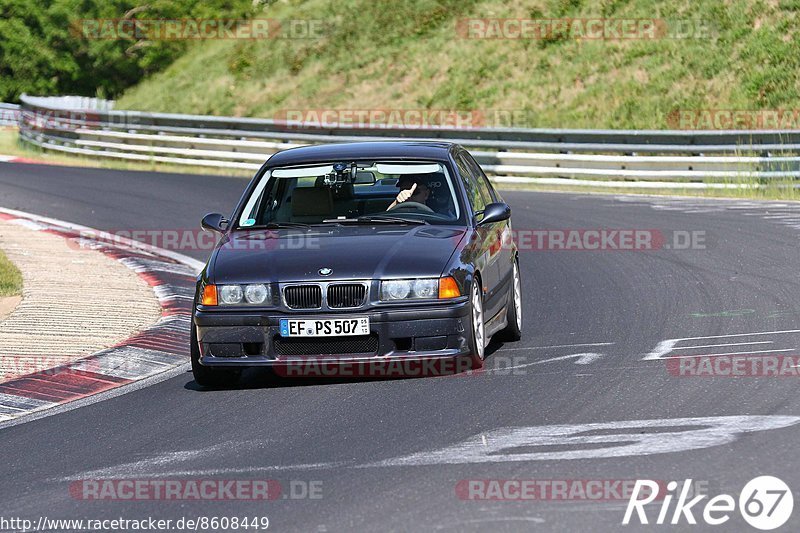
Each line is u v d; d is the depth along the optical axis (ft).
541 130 241.96
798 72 291.17
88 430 72.18
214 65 426.51
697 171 218.38
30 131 333.62
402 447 62.85
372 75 375.86
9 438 71.41
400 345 79.36
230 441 66.90
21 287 123.85
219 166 276.82
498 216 88.48
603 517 49.65
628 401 70.95
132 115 297.74
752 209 181.47
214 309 80.23
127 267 140.05
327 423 69.62
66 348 96.22
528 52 346.74
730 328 95.50
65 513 54.75
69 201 211.82
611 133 233.14
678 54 315.17
